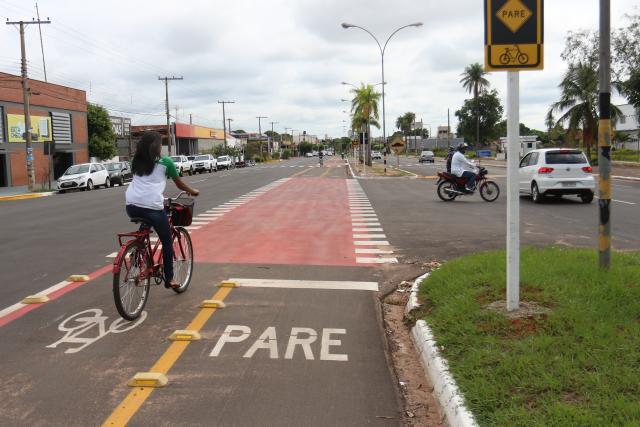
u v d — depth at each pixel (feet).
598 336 14.98
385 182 109.29
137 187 20.61
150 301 22.89
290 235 40.60
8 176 133.49
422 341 17.17
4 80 132.57
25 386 14.84
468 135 349.61
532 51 16.97
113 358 16.78
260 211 56.90
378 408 13.66
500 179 106.42
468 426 11.57
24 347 17.75
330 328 19.61
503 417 11.53
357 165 207.72
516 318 16.83
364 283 26.12
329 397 14.21
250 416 13.15
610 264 21.07
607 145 20.56
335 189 89.71
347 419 13.08
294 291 24.57
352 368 16.12
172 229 23.15
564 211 53.31
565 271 21.29
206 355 17.01
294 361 16.60
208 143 327.47
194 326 19.70
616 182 95.25
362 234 40.88
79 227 46.96
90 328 19.54
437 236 39.60
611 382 12.55
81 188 113.29
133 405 13.69
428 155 242.17
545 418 11.28
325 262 30.89
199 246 35.96
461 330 16.60
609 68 20.25
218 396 14.21
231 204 64.54
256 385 14.88
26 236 41.81
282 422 12.87
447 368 14.48
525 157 65.51
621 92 133.18
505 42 17.01
